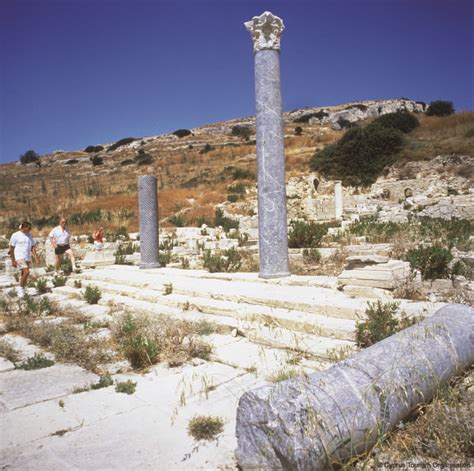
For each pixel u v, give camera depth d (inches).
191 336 211.0
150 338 205.3
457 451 105.0
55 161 3063.5
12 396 157.5
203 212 1227.9
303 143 2266.2
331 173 1604.3
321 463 94.2
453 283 257.9
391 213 903.1
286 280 297.0
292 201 1284.4
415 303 215.8
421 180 1234.6
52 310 304.3
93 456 113.7
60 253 468.1
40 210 1362.0
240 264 417.4
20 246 365.4
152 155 2751.0
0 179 2289.6
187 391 153.8
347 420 100.9
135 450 116.0
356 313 209.8
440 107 2237.9
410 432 114.1
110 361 194.9
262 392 103.4
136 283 349.7
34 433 127.8
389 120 1817.2
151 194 452.4
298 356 183.0
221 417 132.6
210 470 105.7
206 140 3132.4
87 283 391.5
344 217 1025.5
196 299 278.8
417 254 283.3
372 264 258.5
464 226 580.7
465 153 1362.0
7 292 405.7
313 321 210.1
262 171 318.7
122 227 1050.1
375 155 1541.6
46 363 194.1
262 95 319.3
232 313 243.8
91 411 141.3
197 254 641.0
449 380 134.1
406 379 118.0
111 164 2667.3
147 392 155.5
